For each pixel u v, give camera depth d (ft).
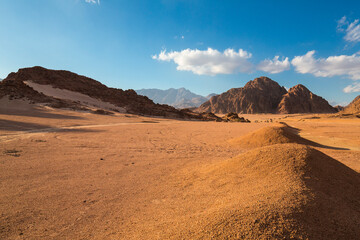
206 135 79.05
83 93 260.42
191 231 10.46
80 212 15.39
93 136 61.21
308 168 16.81
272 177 16.87
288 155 19.13
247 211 10.90
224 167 23.03
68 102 190.19
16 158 29.99
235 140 59.88
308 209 11.28
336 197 13.88
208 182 20.39
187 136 74.64
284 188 13.88
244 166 20.88
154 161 33.01
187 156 37.83
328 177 16.20
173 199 17.42
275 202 11.72
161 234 11.14
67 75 288.51
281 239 9.12
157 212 15.05
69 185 20.90
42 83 245.86
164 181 22.88
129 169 27.78
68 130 72.08
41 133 59.52
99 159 32.73
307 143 54.13
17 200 16.89
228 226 10.00
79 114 150.51
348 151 44.42
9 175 22.71
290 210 10.85
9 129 63.21
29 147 38.50
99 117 148.87
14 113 113.80
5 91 165.58
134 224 13.46
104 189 20.21
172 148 46.80
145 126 113.50
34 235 12.35
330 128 109.60
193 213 13.66
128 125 113.70
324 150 45.98
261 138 54.24
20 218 14.16
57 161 30.01
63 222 13.93
